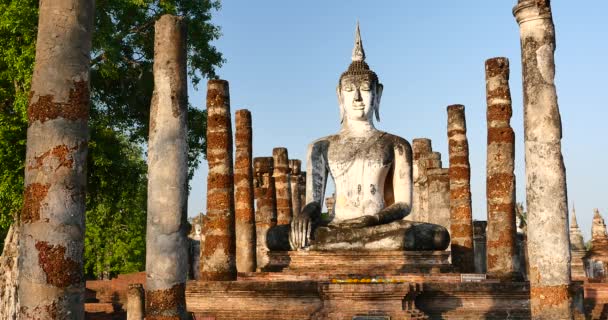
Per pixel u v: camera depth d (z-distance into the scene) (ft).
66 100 24.64
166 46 33.94
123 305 82.38
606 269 118.73
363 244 52.21
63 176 24.21
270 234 55.72
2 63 65.98
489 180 48.55
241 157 62.28
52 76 24.62
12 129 62.49
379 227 53.11
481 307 44.24
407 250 52.06
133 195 78.59
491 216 48.16
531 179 33.37
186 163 33.65
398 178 57.72
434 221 78.64
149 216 32.83
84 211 24.93
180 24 34.27
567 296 32.17
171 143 33.19
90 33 25.79
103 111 82.12
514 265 47.55
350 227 53.42
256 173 77.20
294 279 48.83
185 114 33.99
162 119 33.37
